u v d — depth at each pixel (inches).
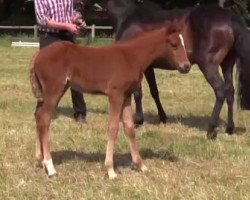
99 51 222.1
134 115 350.6
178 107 402.0
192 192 209.5
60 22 272.7
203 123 349.7
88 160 253.6
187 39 300.2
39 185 218.4
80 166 243.4
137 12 317.1
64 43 224.7
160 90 479.8
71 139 289.9
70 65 221.1
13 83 508.1
